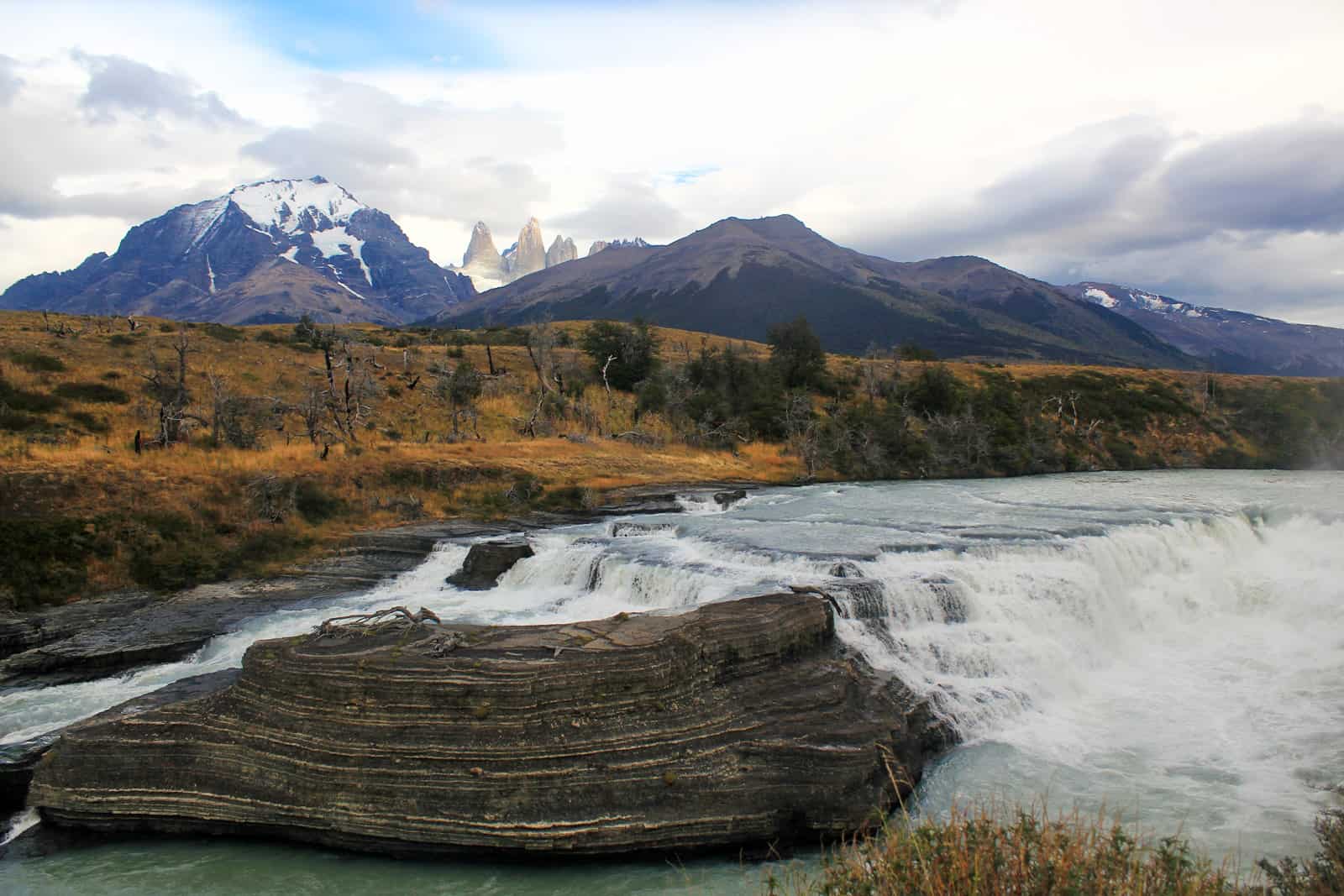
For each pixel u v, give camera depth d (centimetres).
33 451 3534
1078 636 2411
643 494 4638
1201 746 1795
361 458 4297
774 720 1584
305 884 1377
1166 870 776
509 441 5747
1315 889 879
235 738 1543
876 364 9962
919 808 1528
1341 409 8831
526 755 1432
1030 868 763
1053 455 7644
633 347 8419
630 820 1384
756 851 1427
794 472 6400
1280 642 2467
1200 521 3419
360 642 1706
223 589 2998
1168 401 9188
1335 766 1641
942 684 1994
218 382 5175
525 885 1359
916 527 3566
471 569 3180
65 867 1438
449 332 10475
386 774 1440
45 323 7188
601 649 1603
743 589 2367
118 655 2303
